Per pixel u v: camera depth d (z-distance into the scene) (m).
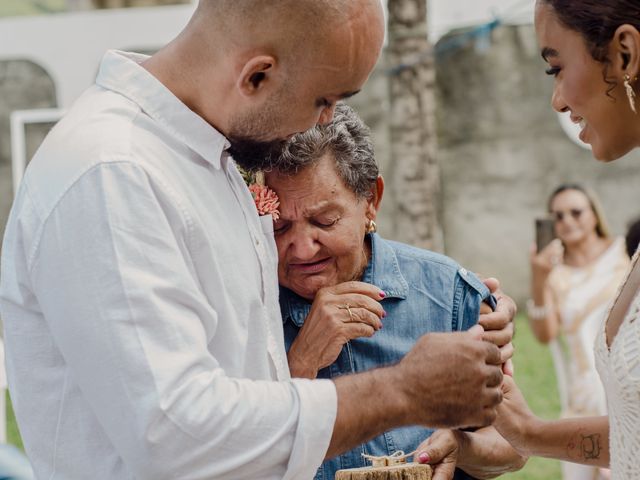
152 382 1.71
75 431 1.85
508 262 9.17
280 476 1.83
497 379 1.92
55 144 1.84
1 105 8.54
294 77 1.88
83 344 1.74
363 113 8.75
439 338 1.91
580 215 5.91
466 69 9.05
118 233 1.75
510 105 9.06
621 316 2.08
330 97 1.93
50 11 15.38
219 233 1.93
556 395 7.47
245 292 1.97
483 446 2.47
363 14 1.88
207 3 1.91
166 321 1.74
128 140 1.83
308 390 1.83
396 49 6.51
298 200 2.32
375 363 2.47
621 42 1.90
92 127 1.84
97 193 1.76
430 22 7.63
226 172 2.04
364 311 2.34
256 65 1.86
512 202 9.12
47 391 1.86
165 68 1.94
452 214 9.19
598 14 1.89
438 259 2.58
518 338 8.52
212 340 1.92
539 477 6.55
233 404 1.77
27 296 1.85
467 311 2.52
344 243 2.37
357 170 2.38
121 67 1.94
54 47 7.70
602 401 5.51
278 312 2.14
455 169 9.15
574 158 9.05
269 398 1.81
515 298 9.18
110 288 1.73
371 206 2.54
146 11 7.59
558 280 5.84
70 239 1.75
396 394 1.86
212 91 1.92
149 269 1.76
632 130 1.97
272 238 2.19
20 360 1.88
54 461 1.87
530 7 7.55
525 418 2.43
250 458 1.77
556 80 2.04
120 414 1.73
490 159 9.11
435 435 2.36
